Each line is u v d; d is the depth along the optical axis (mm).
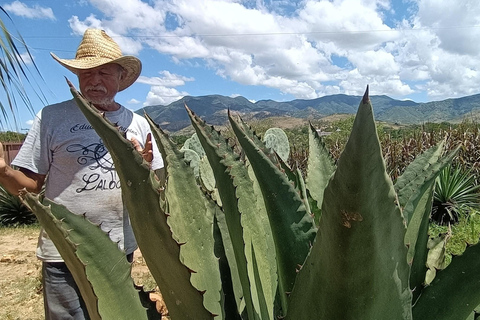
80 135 2230
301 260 1115
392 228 673
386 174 603
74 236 984
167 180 1149
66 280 2217
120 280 1047
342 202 617
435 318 1019
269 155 1309
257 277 1227
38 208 873
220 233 1377
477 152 9266
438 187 7773
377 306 755
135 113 2625
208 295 1151
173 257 917
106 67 2326
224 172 1122
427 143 9719
